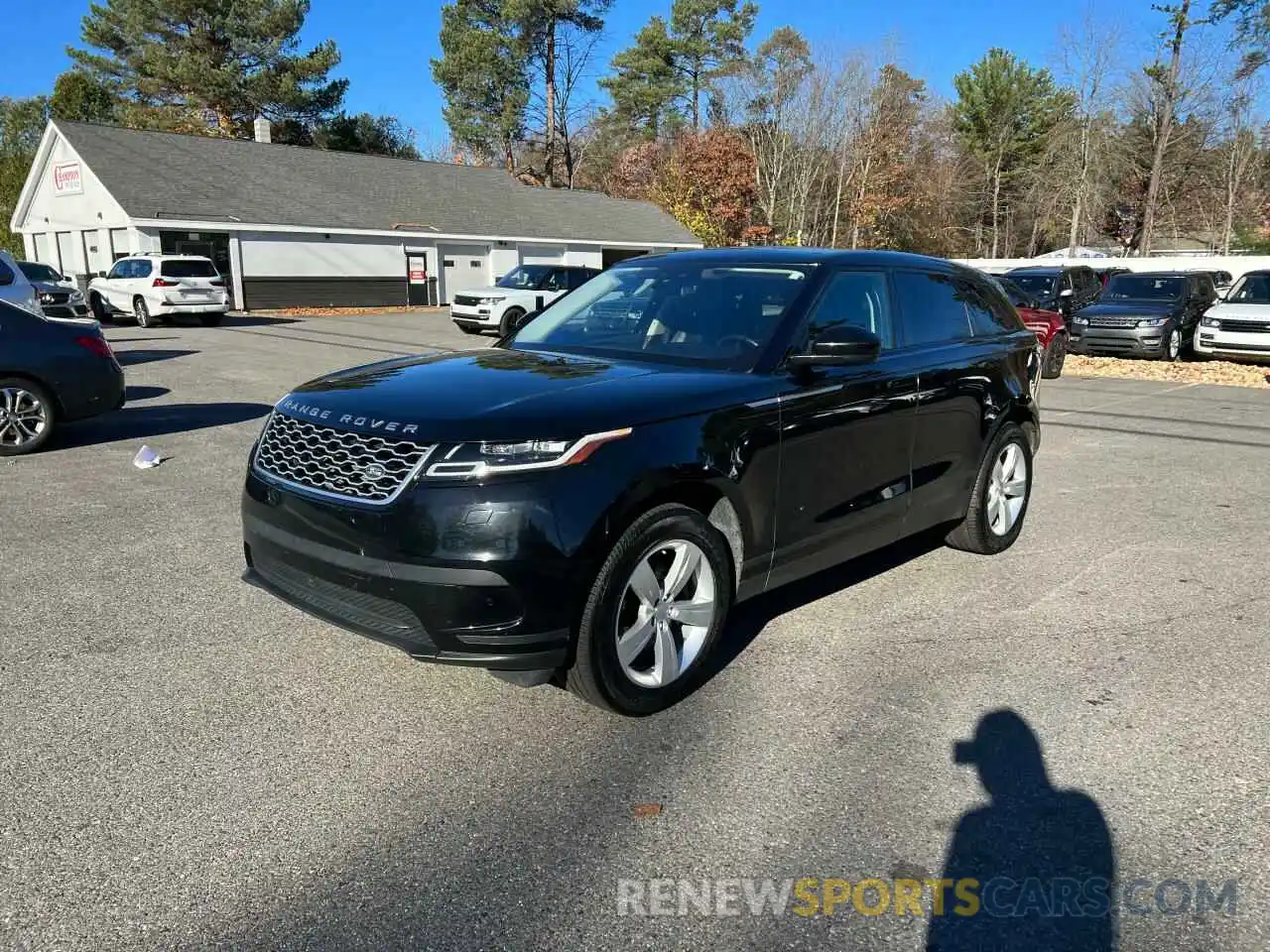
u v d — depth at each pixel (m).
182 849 2.71
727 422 3.61
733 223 47.16
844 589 4.98
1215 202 46.88
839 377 4.18
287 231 28.56
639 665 3.56
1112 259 33.69
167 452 8.14
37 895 2.50
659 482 3.32
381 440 3.21
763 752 3.29
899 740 3.38
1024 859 2.71
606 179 55.56
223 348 17.45
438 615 3.07
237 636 4.24
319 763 3.19
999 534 5.54
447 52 53.75
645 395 3.49
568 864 2.67
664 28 58.81
